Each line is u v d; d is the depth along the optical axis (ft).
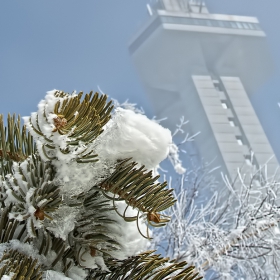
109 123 2.10
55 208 1.74
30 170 1.83
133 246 2.06
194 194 8.57
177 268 2.02
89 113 1.92
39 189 1.77
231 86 82.84
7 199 1.79
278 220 7.32
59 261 2.00
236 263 7.64
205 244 7.33
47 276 1.83
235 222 7.98
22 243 1.92
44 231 1.92
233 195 8.61
